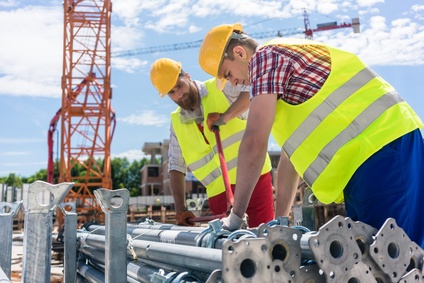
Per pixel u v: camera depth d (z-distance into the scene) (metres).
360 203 1.97
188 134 4.10
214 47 2.45
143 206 37.84
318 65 2.05
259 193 3.89
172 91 3.85
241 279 1.34
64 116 27.06
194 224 3.83
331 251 1.51
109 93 27.72
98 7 28.22
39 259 2.15
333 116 2.01
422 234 1.93
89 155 27.19
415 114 2.12
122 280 2.03
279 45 2.07
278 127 2.20
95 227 3.75
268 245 1.40
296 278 1.46
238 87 3.87
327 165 2.03
